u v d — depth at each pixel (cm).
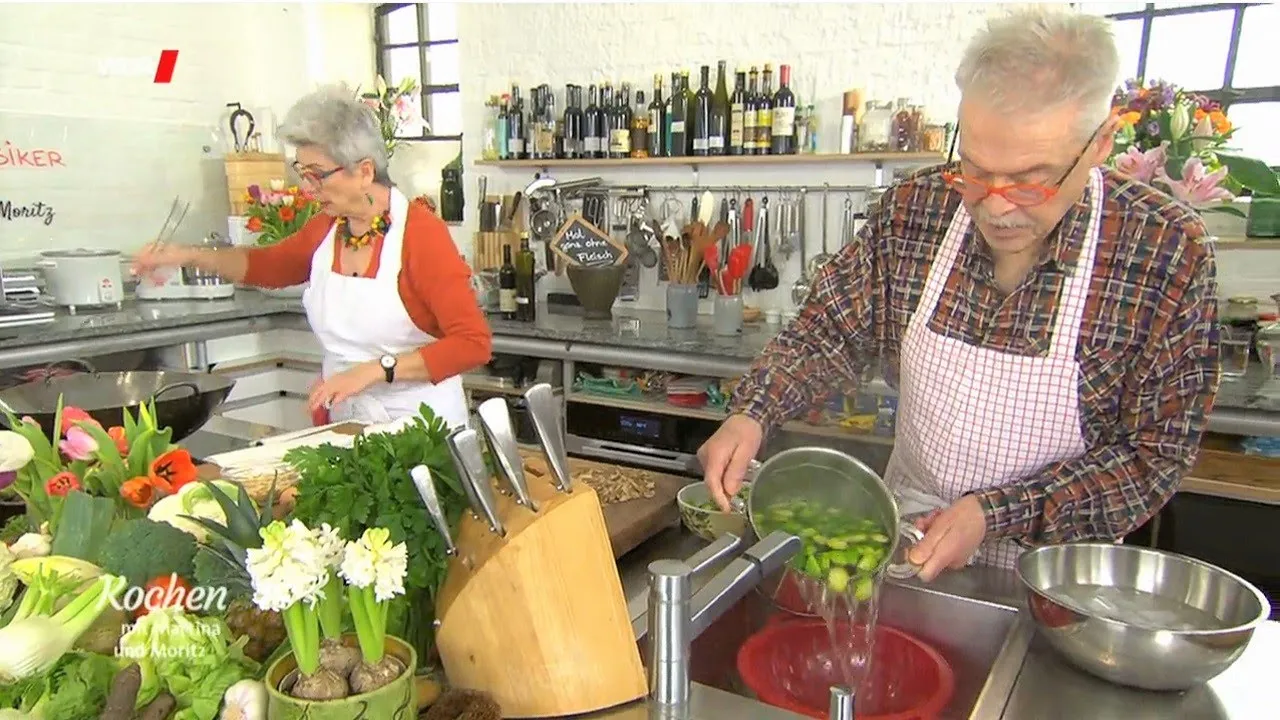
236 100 408
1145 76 286
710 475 128
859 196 308
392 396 205
